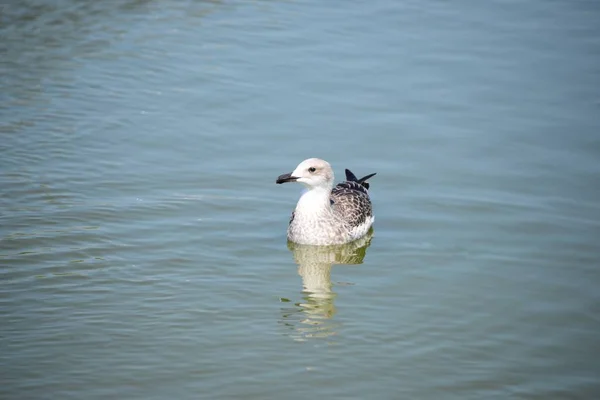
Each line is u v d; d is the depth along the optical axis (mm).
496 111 20484
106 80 21234
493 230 15953
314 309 13477
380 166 18219
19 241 14750
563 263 14836
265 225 16062
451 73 22328
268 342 12492
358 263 15016
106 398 11094
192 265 14578
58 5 25484
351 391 11414
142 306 13273
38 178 16891
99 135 18750
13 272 13891
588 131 19500
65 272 14016
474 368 11969
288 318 13180
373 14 25859
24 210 15742
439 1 26969
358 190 16656
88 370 11641
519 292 13977
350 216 15883
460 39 24297
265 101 20688
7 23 24016
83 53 22547
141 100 20422
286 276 14523
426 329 12930
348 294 14000
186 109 20141
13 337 12273
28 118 19203
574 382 11695
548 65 22812
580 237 15617
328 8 26203
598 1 27078
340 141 19125
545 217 16297
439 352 12336
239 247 15305
